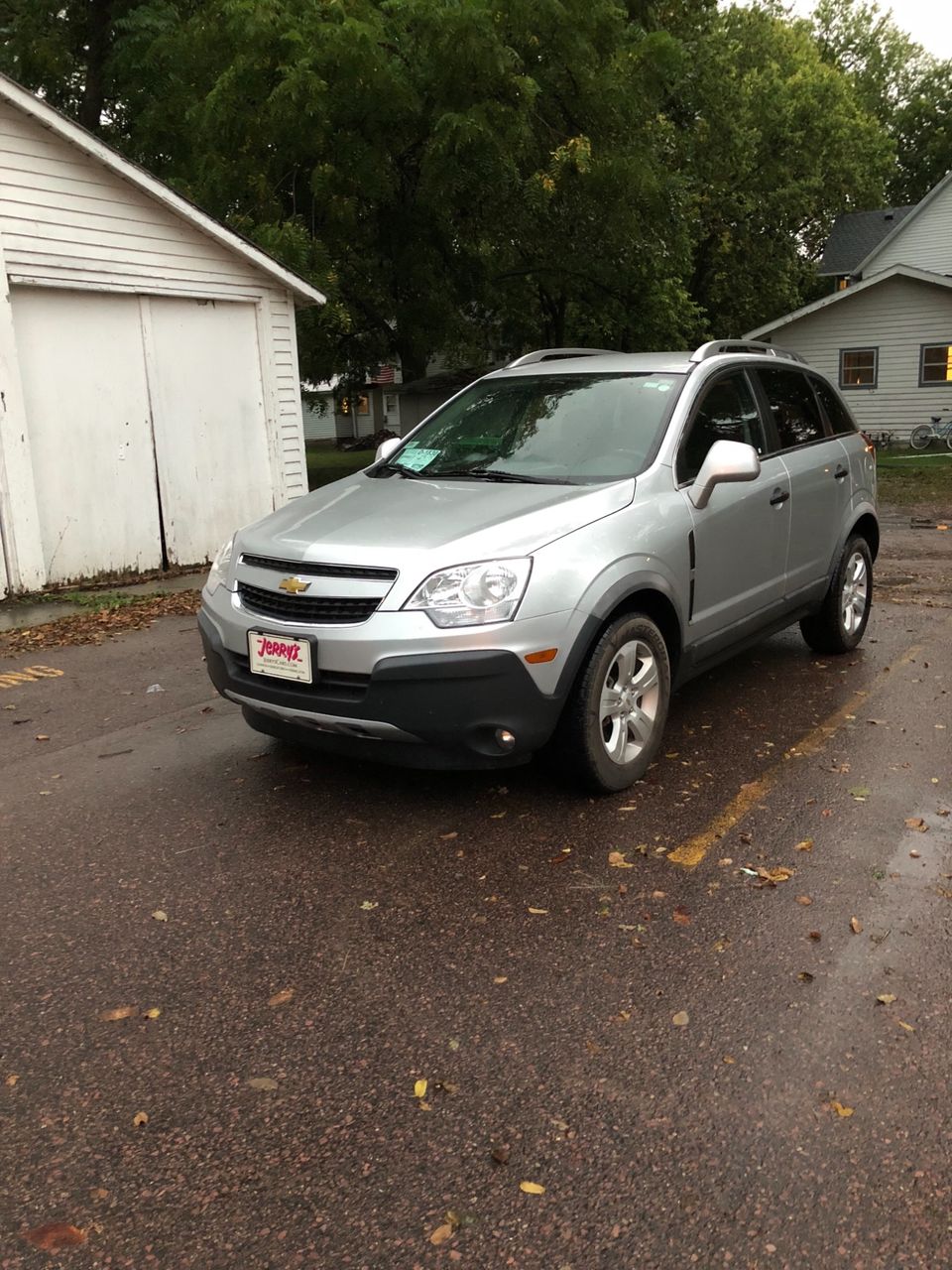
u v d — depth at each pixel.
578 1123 2.40
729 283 31.89
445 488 4.55
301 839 3.97
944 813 4.06
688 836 3.90
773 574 5.36
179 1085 2.58
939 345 26.88
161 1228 2.13
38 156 8.84
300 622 3.89
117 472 9.95
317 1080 2.58
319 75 14.88
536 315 23.12
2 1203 2.21
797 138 31.73
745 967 3.02
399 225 18.30
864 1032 2.71
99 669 6.77
